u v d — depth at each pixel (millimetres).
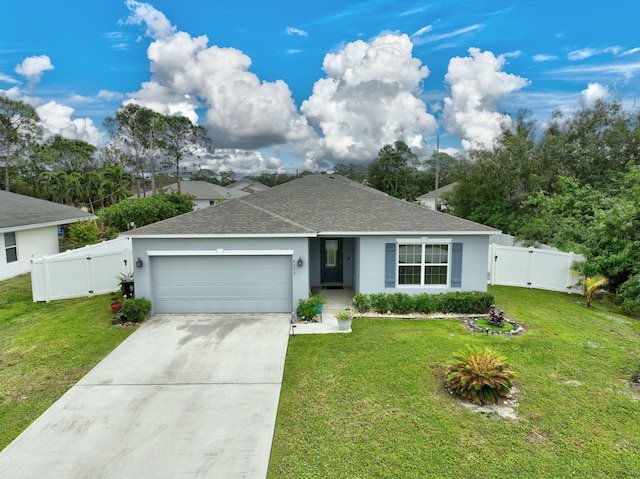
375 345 9914
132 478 5305
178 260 12406
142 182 63156
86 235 23828
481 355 7711
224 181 92312
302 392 7594
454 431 6293
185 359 9156
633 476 5293
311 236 12172
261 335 10695
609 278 14742
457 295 12891
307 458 5684
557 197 19312
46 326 11570
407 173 65625
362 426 6449
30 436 6270
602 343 10016
